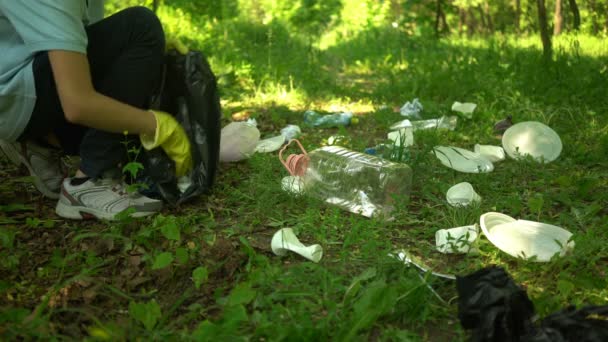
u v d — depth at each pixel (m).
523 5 21.47
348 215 2.85
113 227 2.52
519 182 3.33
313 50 9.33
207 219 2.73
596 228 2.62
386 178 2.99
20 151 2.85
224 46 8.44
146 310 1.86
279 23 14.80
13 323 1.80
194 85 2.79
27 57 2.47
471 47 10.23
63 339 1.78
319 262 2.36
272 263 2.35
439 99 5.62
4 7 2.39
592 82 5.43
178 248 2.24
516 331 1.70
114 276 2.23
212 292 2.13
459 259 2.42
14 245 2.46
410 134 3.95
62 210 2.72
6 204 2.88
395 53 9.68
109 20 2.66
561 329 1.67
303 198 2.95
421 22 12.68
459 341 1.82
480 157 3.52
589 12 14.68
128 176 2.85
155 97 2.83
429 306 1.97
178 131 2.73
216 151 2.90
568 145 3.84
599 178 3.36
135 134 2.74
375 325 1.91
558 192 3.16
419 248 2.51
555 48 8.38
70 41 2.35
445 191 3.08
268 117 4.88
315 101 5.68
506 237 2.37
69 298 2.04
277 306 1.94
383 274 2.19
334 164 3.12
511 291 1.71
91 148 2.67
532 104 4.87
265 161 3.38
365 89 6.48
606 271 2.27
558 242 2.26
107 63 2.68
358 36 14.06
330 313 1.85
